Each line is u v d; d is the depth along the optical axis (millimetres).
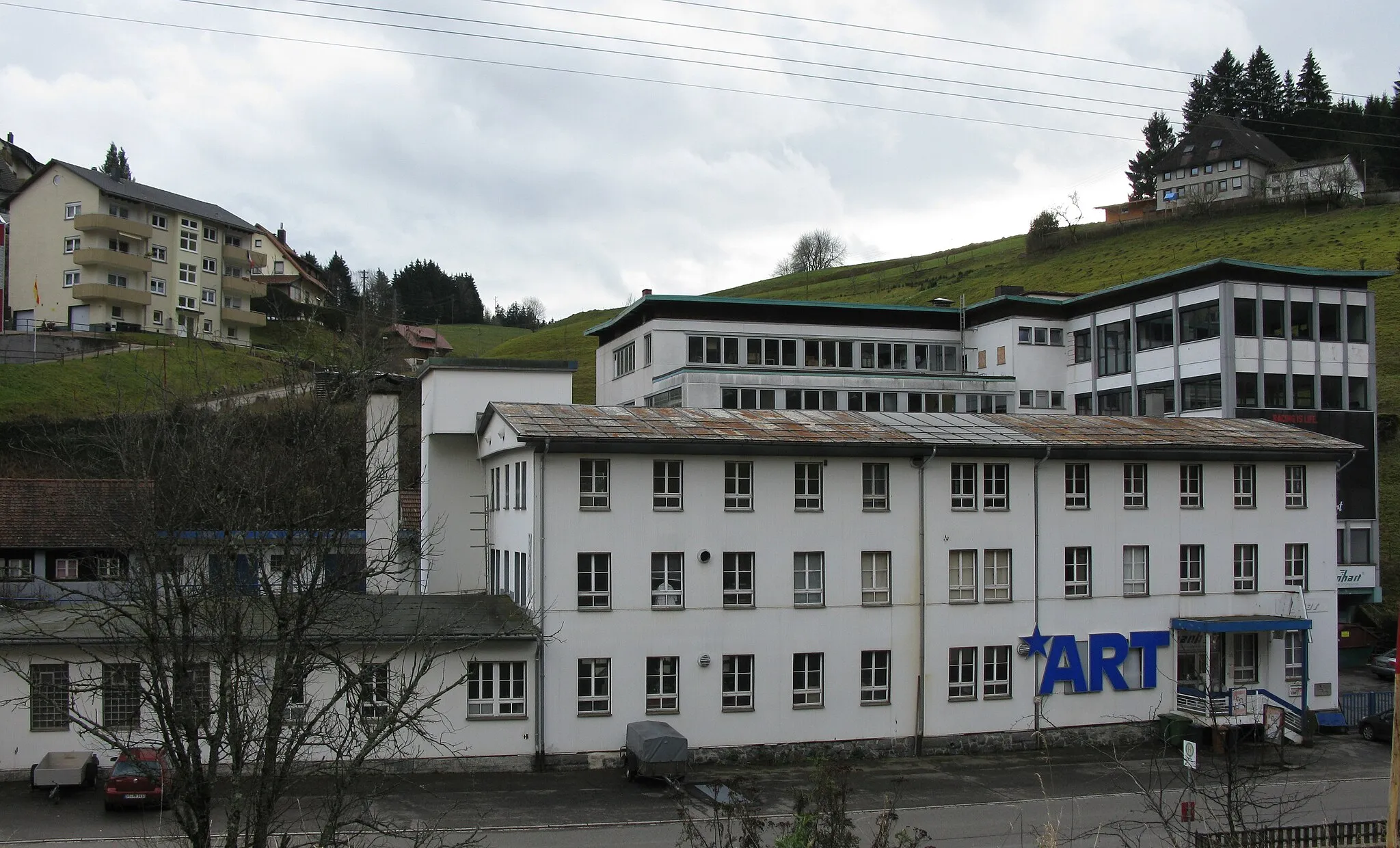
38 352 73000
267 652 23719
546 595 33219
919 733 36000
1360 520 54281
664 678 34062
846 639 35688
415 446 53500
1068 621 38031
